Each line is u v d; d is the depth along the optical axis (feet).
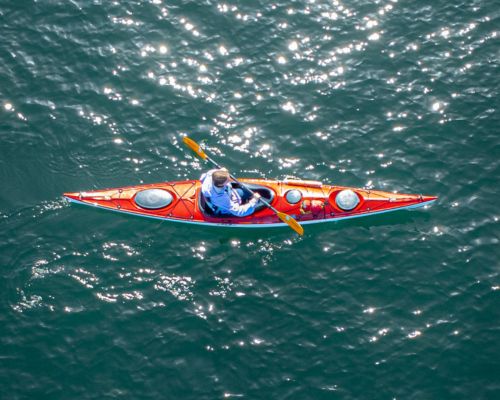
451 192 46.50
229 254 43.68
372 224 45.29
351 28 54.34
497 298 41.68
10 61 51.29
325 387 38.09
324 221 45.11
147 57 52.11
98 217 44.60
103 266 42.50
